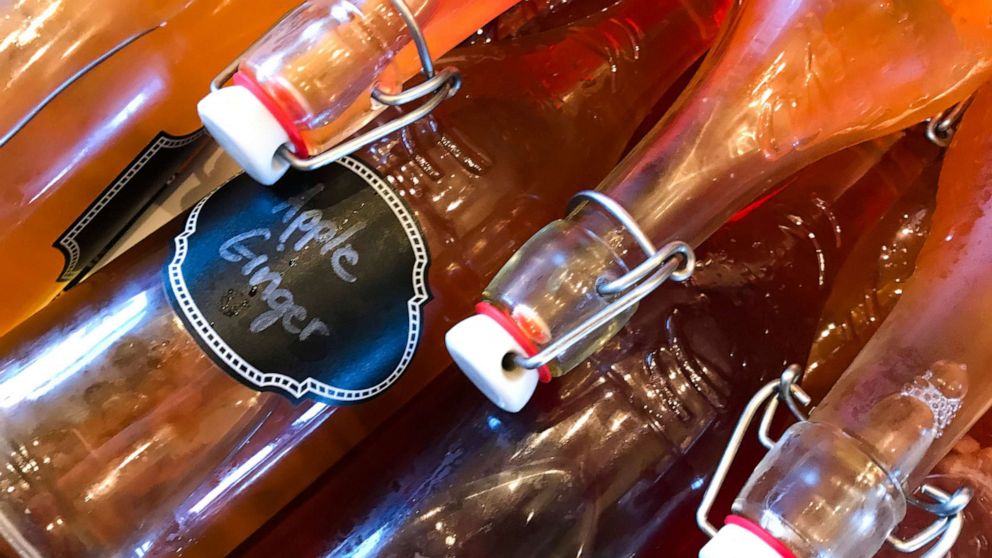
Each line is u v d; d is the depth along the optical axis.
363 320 0.32
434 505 0.32
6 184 0.34
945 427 0.28
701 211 0.30
